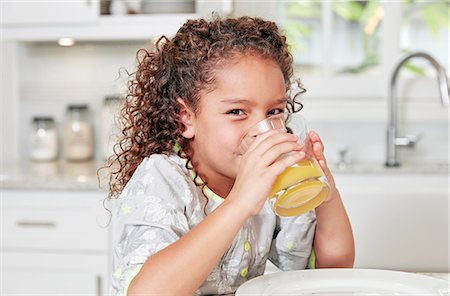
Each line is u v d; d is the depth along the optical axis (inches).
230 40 39.6
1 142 116.7
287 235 47.5
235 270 44.1
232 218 35.5
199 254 35.0
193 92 41.0
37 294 93.1
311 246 47.8
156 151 44.7
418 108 107.8
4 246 93.4
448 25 108.5
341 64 109.4
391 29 107.8
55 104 118.2
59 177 92.9
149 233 38.1
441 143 108.2
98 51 116.6
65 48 117.3
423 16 108.8
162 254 35.6
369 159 108.9
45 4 103.0
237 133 39.2
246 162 36.3
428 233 89.1
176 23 100.4
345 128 109.2
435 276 45.3
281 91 39.8
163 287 34.8
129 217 39.3
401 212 89.5
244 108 39.2
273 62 39.9
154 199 39.6
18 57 118.2
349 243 47.1
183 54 41.8
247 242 44.3
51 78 117.9
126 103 49.1
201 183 42.9
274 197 37.0
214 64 39.7
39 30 104.0
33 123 115.2
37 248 92.8
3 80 116.7
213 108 39.8
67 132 114.5
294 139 36.3
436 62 95.6
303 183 36.7
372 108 107.8
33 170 101.7
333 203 46.6
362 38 108.7
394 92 101.3
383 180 95.3
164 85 44.2
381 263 89.6
